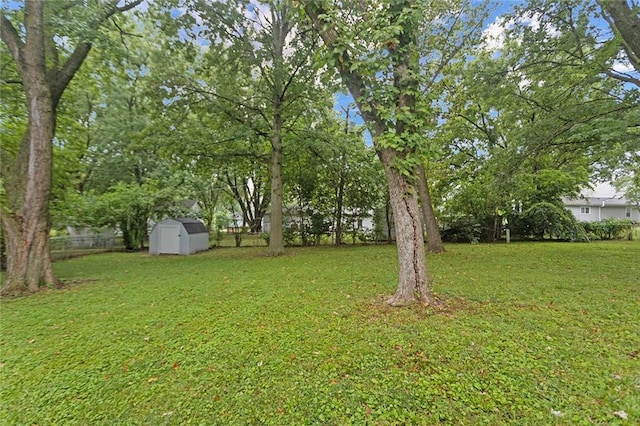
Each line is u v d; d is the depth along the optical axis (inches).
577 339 126.0
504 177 375.2
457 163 609.6
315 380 101.7
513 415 81.1
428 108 176.9
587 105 301.0
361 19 184.5
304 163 571.8
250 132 424.5
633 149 270.4
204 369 111.5
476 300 184.4
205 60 425.1
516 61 330.0
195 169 506.3
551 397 87.7
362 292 211.8
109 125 601.3
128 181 660.7
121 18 311.4
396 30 155.9
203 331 147.6
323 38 179.3
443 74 433.1
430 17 377.4
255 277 280.2
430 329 139.6
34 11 248.1
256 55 424.5
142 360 119.8
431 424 79.3
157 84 395.2
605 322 144.6
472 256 384.8
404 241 179.8
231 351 124.6
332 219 636.7
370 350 121.1
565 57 322.7
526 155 349.4
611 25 271.6
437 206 651.5
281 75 423.2
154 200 587.8
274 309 178.7
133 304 199.0
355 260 377.7
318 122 490.9
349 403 89.0
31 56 248.7
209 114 448.8
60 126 378.6
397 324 147.0
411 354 116.7
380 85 172.2
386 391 94.0
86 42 255.1
